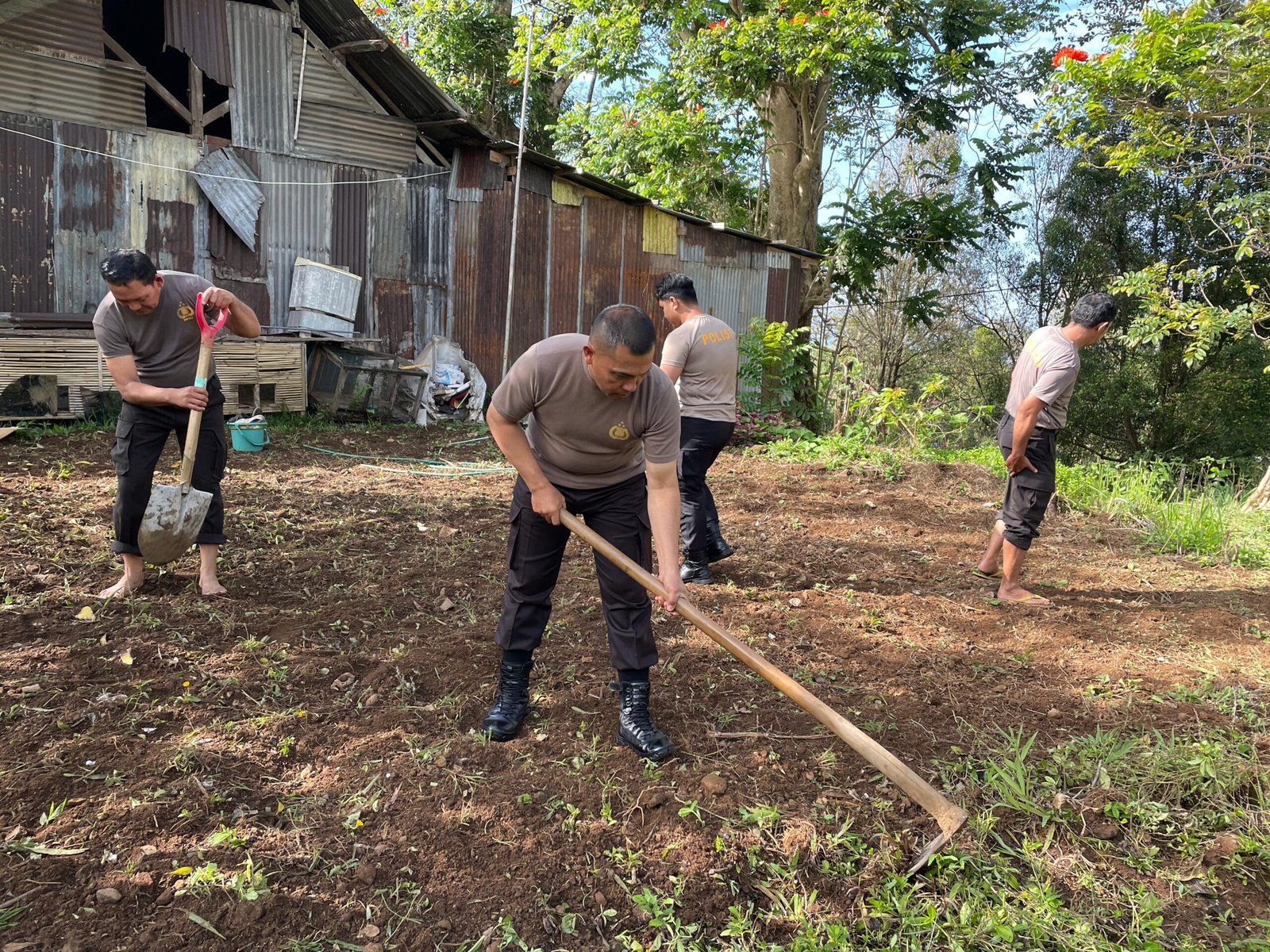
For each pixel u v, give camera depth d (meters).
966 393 25.80
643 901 2.38
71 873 2.37
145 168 9.34
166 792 2.72
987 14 16.02
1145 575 5.77
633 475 3.12
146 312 3.85
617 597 3.10
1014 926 2.32
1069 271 21.95
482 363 11.80
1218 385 19.05
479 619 4.26
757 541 6.16
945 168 20.22
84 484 6.33
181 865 2.43
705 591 4.91
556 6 16.89
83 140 8.91
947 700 3.65
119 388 3.88
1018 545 4.92
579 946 2.26
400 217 11.33
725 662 3.91
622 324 2.52
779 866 2.55
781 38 14.05
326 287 10.33
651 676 3.73
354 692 3.45
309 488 6.76
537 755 3.06
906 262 23.27
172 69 11.28
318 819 2.67
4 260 8.56
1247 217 9.32
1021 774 2.94
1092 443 21.12
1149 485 7.96
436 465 8.20
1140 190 20.00
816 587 5.07
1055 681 3.89
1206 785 2.98
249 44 9.85
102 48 8.98
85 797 2.67
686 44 15.20
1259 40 7.77
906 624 4.55
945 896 2.48
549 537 3.10
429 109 10.98
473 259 11.66
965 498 7.95
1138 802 2.87
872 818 2.80
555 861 2.54
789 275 15.60
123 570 4.54
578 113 17.20
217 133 11.04
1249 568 6.17
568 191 12.20
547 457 3.04
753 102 15.60
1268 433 18.48
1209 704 3.68
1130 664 4.12
